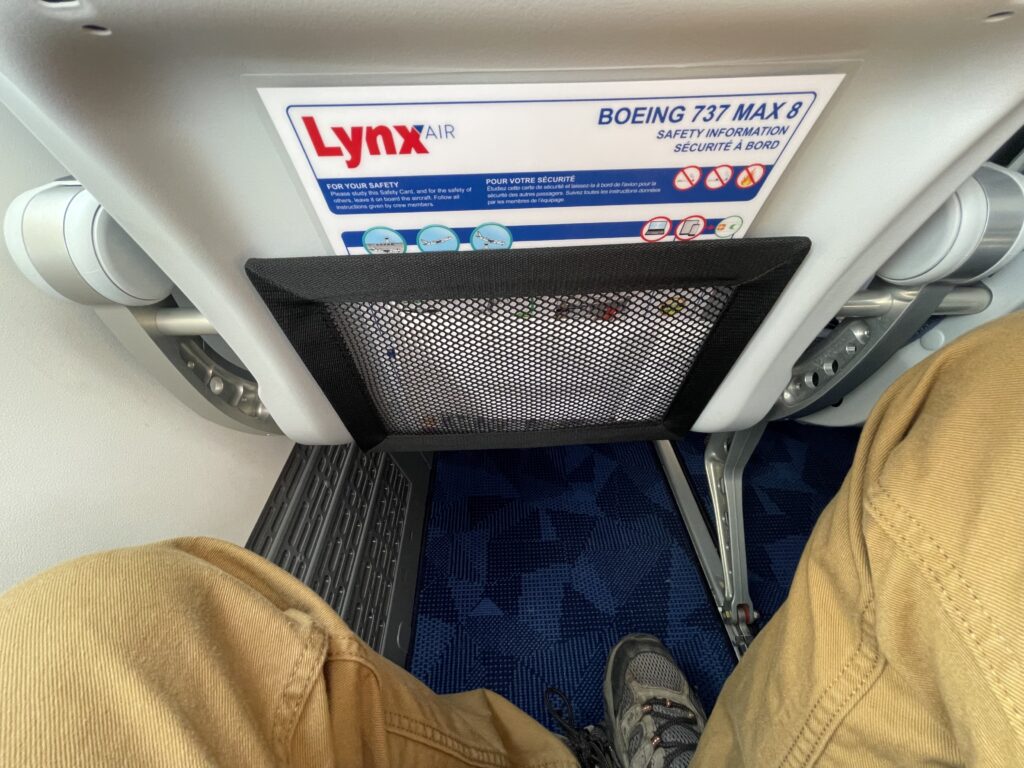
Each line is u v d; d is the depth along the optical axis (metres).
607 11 0.23
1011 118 0.30
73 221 0.42
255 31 0.23
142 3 0.20
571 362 0.50
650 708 0.95
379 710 0.46
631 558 1.24
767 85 0.28
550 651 1.12
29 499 0.50
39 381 0.51
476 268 0.37
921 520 0.33
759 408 0.57
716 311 0.44
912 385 0.38
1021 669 0.27
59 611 0.29
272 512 0.81
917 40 0.25
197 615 0.34
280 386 0.49
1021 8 0.23
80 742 0.26
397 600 1.12
